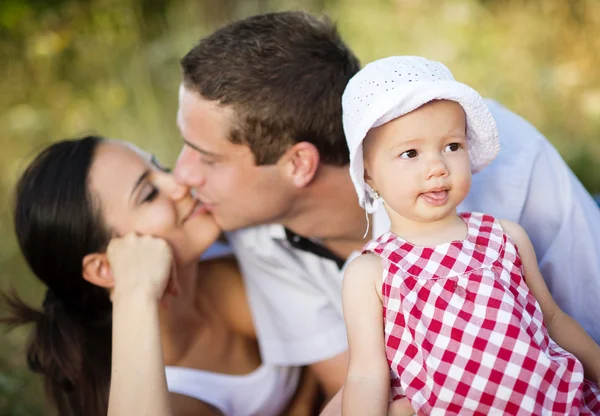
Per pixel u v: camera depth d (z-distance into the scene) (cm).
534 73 420
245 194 205
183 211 212
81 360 220
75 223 209
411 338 146
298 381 250
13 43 443
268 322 239
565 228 197
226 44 199
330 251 227
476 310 145
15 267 343
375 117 145
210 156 202
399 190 148
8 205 371
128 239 208
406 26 461
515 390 141
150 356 186
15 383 272
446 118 147
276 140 197
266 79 195
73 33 440
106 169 209
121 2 455
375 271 152
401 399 152
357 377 149
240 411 232
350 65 211
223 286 247
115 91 417
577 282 194
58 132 414
